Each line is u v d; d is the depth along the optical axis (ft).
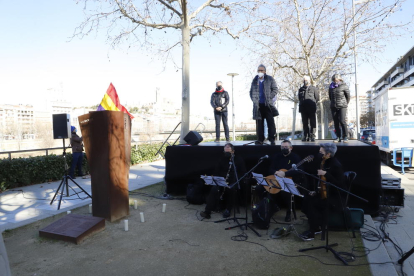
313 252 13.58
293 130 86.79
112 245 14.52
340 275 11.51
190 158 23.79
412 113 36.63
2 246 6.47
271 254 13.43
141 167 43.60
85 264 12.59
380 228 17.04
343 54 42.37
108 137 17.62
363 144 21.22
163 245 14.51
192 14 31.65
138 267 12.31
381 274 11.39
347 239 15.11
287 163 18.16
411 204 22.36
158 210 20.54
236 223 17.78
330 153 15.20
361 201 19.58
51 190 26.89
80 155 33.53
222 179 16.85
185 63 31.30
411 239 15.60
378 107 44.65
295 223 17.72
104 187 17.89
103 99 27.61
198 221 18.19
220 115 32.60
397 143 37.37
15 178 27.63
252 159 21.77
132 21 31.99
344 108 24.86
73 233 14.99
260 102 24.27
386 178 20.26
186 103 31.40
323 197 14.89
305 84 26.94
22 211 20.04
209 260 12.89
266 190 17.53
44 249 14.08
